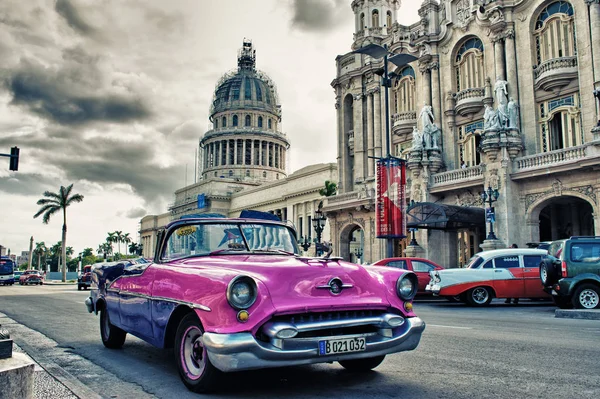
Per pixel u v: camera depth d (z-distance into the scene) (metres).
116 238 148.12
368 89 38.88
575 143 25.66
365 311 5.24
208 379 5.03
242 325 4.66
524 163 25.41
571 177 23.52
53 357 7.59
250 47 119.25
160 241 6.82
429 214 27.33
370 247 36.50
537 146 27.12
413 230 29.94
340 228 39.62
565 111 26.20
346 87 41.59
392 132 36.78
